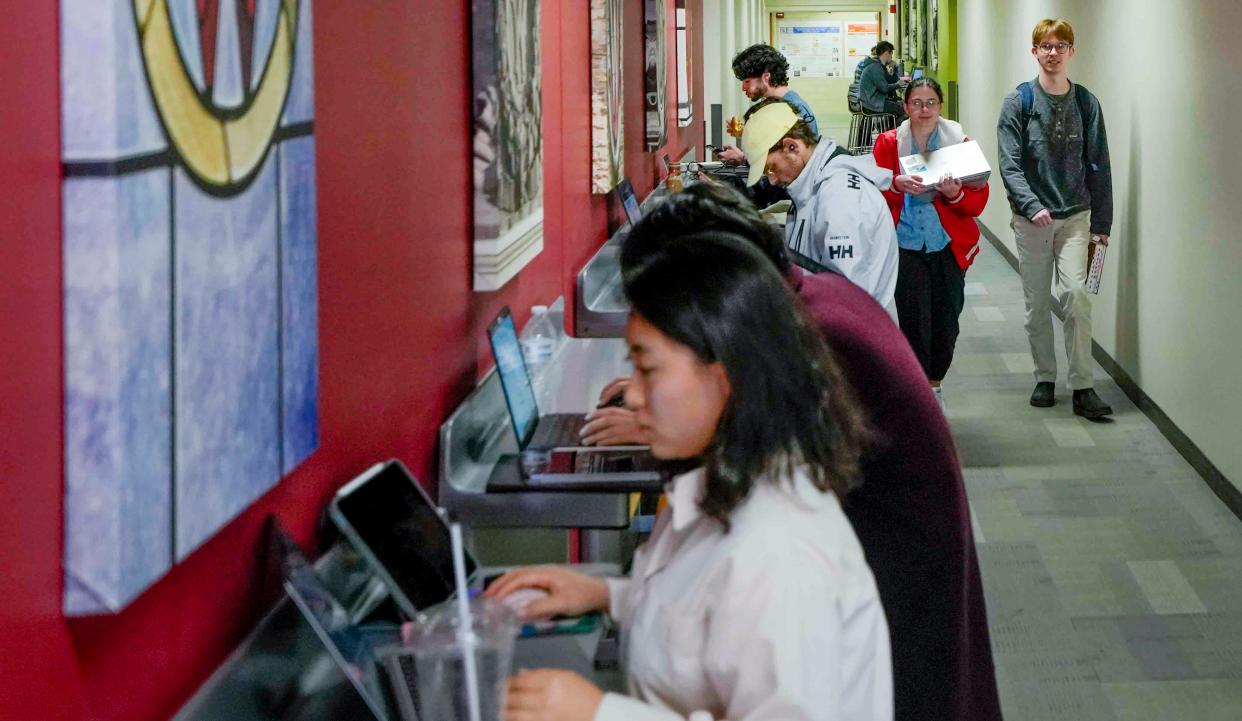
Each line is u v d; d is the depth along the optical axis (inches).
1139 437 227.5
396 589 65.4
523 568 70.9
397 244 87.3
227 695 57.7
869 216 164.7
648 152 273.9
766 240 67.6
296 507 67.9
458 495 89.4
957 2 579.2
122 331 44.4
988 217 461.1
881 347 79.9
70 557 45.1
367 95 80.6
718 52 460.4
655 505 144.8
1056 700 136.5
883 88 635.5
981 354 290.0
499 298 120.9
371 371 81.7
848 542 53.9
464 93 105.7
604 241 200.2
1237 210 189.3
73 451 44.8
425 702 54.7
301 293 63.6
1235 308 189.0
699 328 51.4
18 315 42.1
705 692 53.6
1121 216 266.8
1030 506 194.1
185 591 55.1
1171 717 132.7
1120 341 264.8
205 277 51.3
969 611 86.7
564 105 159.0
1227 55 195.9
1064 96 233.5
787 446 52.1
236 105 54.1
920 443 80.1
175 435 49.0
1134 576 167.9
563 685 53.4
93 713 48.0
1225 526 184.5
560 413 109.7
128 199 44.5
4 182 41.3
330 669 62.6
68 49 43.3
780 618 49.7
